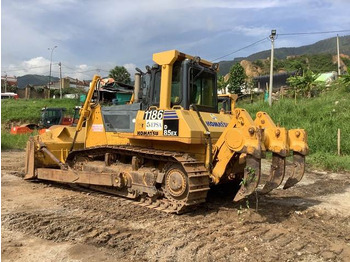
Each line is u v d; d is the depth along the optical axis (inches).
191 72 252.7
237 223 221.8
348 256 176.7
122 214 234.1
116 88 335.9
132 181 261.7
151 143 268.2
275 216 241.9
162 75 250.8
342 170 474.6
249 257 170.9
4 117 1241.4
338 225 230.4
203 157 243.1
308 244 191.6
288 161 512.4
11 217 224.2
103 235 193.0
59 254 169.3
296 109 793.6
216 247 180.9
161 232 200.5
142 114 260.2
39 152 338.3
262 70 2743.6
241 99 1312.7
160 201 249.1
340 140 581.6
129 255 169.6
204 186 232.8
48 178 322.0
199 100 266.7
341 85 962.7
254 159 214.8
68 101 1791.3
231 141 224.2
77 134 328.8
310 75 1033.5
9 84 2901.1
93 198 279.9
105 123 298.7
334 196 319.3
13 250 173.5
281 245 187.9
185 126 230.5
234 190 296.8
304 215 249.8
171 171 243.1
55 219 221.6
